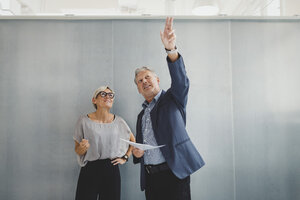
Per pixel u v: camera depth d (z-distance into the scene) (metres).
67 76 2.91
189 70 2.92
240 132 2.87
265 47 2.95
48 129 2.86
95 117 2.61
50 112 2.87
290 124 2.88
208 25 2.96
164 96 2.01
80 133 2.53
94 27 2.95
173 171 1.78
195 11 2.97
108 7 2.97
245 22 2.97
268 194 2.81
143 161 2.06
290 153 2.85
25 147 2.83
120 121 2.64
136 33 2.95
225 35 2.96
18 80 2.89
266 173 2.83
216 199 2.80
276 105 2.90
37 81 2.90
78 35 2.94
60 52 2.92
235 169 2.83
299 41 2.95
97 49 2.93
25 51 2.92
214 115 2.88
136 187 2.81
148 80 2.10
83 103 2.88
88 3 2.97
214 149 2.85
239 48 2.95
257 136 2.87
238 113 2.89
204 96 2.90
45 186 2.80
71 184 2.81
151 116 1.97
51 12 2.96
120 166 2.83
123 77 2.90
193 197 2.81
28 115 2.87
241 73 2.93
